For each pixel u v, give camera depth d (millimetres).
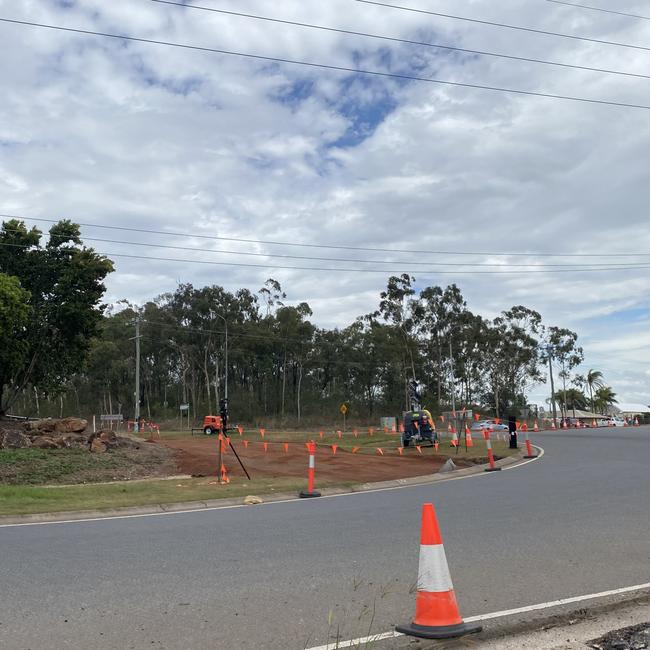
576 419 97438
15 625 5602
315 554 8281
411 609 6004
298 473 20234
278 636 5309
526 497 13500
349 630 5434
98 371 80000
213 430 52750
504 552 8219
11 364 33594
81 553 8586
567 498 13117
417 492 15328
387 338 78438
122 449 25234
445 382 82188
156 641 5211
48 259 37125
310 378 90812
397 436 44375
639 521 10242
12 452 22312
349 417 86938
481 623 5484
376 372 88062
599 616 5812
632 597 6238
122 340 80375
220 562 7898
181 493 15289
